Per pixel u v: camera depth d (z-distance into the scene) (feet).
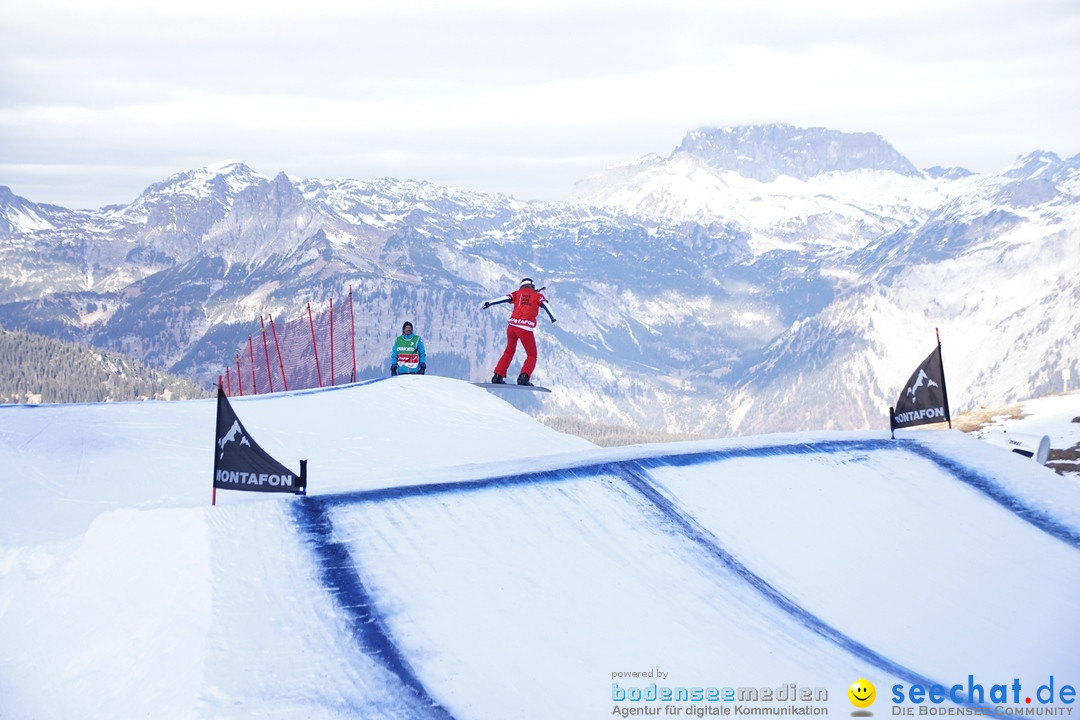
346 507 39.96
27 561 36.68
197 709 27.48
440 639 32.81
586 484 46.78
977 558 48.60
